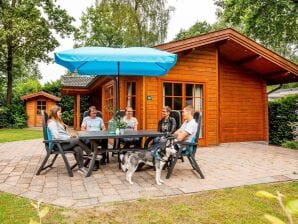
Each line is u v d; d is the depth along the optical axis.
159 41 19.92
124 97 8.52
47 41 21.47
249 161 6.57
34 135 13.84
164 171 5.47
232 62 10.38
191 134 4.98
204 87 9.23
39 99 21.67
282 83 10.98
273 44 13.94
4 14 18.80
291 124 10.29
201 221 3.05
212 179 4.84
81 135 5.11
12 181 4.61
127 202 3.62
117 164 6.18
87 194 3.94
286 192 4.08
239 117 10.46
